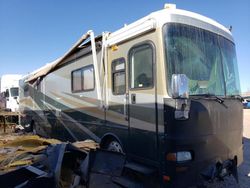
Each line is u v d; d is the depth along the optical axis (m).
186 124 4.55
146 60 5.15
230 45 5.98
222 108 5.22
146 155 5.11
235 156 5.60
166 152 4.62
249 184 5.92
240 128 5.85
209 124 4.91
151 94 5.00
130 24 5.59
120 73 5.87
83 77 7.30
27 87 12.63
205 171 4.80
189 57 5.05
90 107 6.99
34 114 11.59
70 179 4.55
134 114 5.43
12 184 3.99
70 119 8.11
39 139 5.68
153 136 4.94
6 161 4.49
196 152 4.68
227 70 5.73
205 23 5.45
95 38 6.64
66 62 8.28
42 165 4.32
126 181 4.84
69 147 4.69
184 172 4.55
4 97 19.55
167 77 4.77
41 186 3.90
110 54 6.19
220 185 5.86
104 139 6.41
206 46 5.36
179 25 5.04
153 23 4.93
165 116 4.67
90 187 4.34
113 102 6.07
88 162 4.39
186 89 4.43
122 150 5.80
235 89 5.93
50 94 9.64
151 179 4.95
